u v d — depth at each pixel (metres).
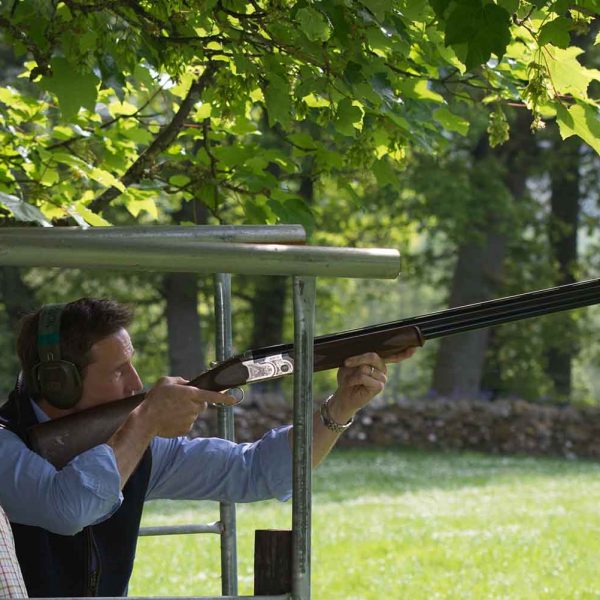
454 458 25.91
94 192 6.67
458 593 10.70
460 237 31.31
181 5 4.61
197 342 31.81
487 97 5.43
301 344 2.80
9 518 3.62
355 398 3.88
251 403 27.00
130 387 4.01
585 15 4.06
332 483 21.14
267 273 2.75
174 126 5.79
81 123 6.38
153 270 2.65
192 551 13.34
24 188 6.18
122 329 3.97
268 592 2.92
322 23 4.11
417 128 5.48
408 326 3.69
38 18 4.46
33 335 3.93
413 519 15.94
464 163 31.45
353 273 2.79
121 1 4.42
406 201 32.16
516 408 27.81
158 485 4.46
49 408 3.97
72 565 4.07
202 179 5.97
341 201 34.59
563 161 32.59
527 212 32.25
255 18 4.51
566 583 11.14
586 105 4.32
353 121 4.55
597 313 37.16
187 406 3.55
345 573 11.77
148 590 11.02
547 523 15.31
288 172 6.01
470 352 32.59
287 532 2.93
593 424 27.67
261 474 4.44
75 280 33.53
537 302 3.54
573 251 35.59
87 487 3.48
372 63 4.38
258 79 4.58
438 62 5.35
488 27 3.69
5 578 3.00
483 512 16.66
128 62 4.45
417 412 27.83
